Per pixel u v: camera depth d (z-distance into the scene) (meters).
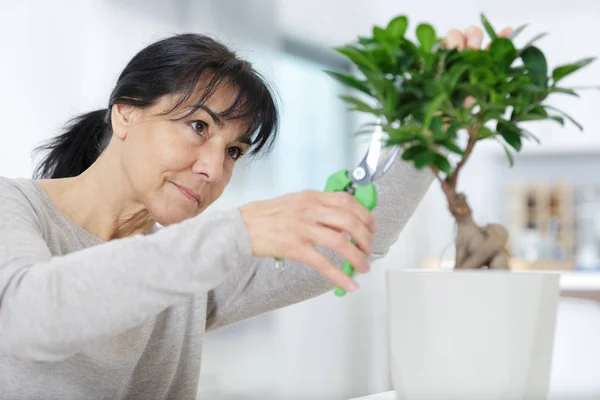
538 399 0.63
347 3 4.32
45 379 0.94
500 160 5.16
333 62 4.44
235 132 0.98
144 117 0.96
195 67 0.94
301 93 4.16
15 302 0.68
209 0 3.30
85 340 0.67
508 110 0.79
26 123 2.60
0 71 2.56
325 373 4.12
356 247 0.67
